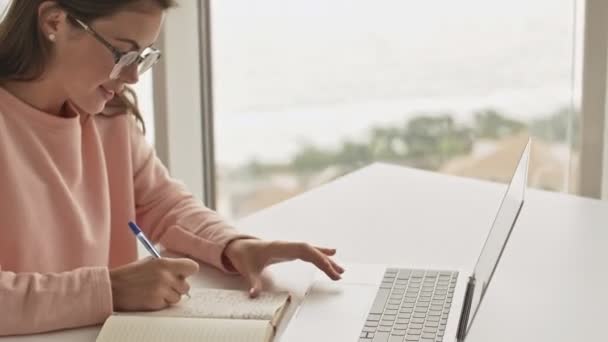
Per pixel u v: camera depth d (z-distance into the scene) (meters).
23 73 1.45
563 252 1.58
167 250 1.62
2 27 1.44
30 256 1.48
